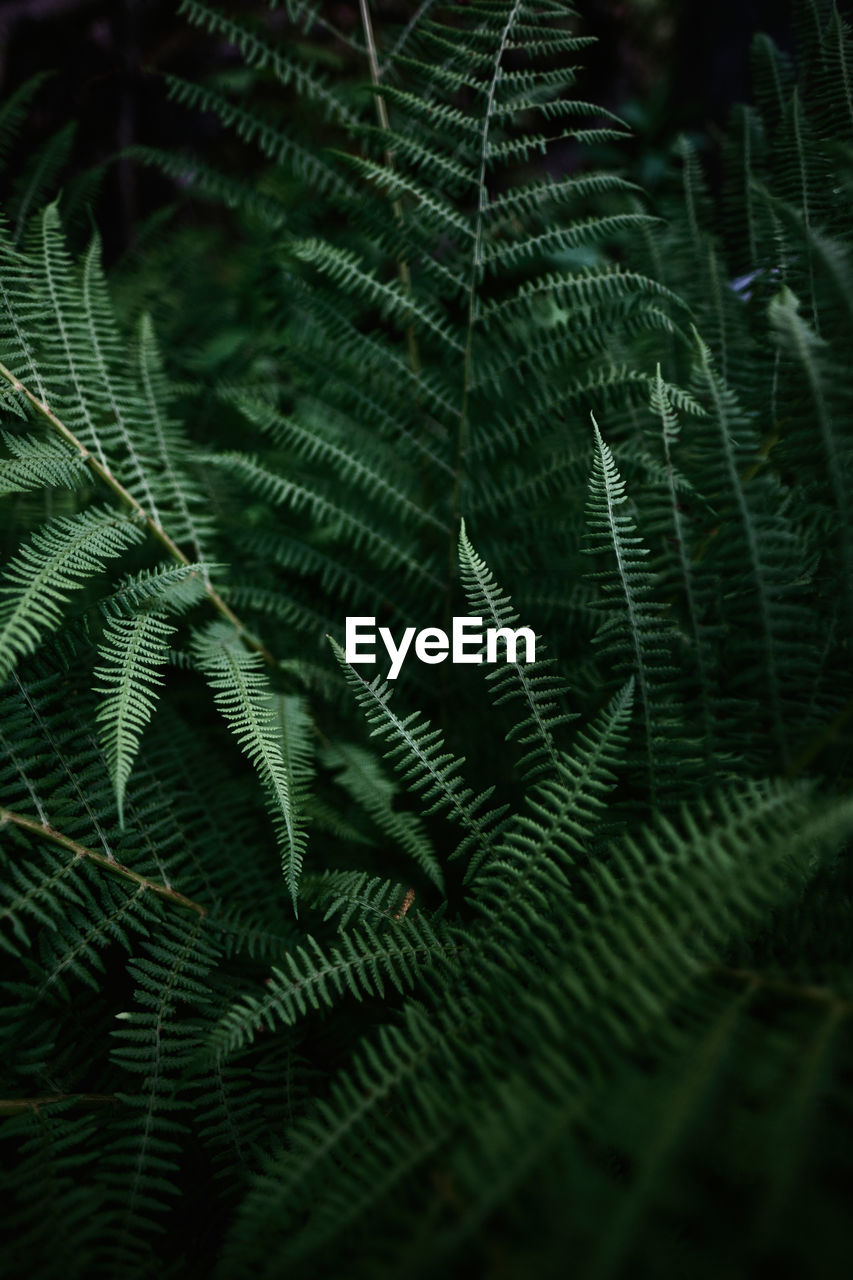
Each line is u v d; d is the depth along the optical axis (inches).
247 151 44.6
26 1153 16.6
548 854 17.3
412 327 21.7
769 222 21.7
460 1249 12.7
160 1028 17.3
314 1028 18.8
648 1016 13.7
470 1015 15.5
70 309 20.6
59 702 18.6
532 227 22.1
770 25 36.8
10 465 18.7
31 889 17.1
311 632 22.3
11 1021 17.0
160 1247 16.8
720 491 16.6
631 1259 11.9
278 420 22.0
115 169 42.0
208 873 19.3
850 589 15.8
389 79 24.5
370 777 20.1
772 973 14.1
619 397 20.4
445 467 22.1
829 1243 11.0
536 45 21.2
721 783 16.8
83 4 42.6
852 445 15.5
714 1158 13.3
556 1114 12.7
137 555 22.7
